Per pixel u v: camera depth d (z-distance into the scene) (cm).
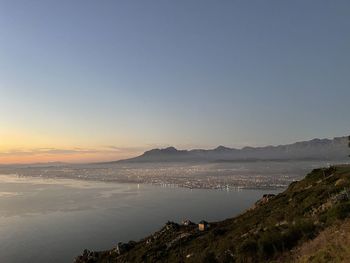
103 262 6438
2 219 18275
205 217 17575
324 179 5047
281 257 2642
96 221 17288
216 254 3722
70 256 11725
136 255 5797
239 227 4822
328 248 2181
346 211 2822
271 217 4216
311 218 3181
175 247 5350
